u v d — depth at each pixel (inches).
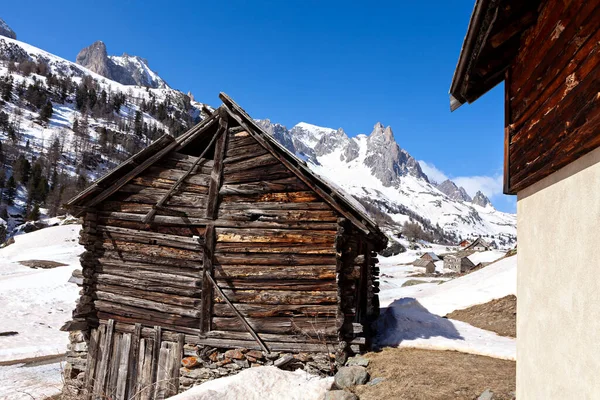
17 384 601.6
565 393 160.1
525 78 213.2
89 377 452.4
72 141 6127.0
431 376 358.6
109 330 457.4
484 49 225.5
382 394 335.9
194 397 339.6
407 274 2449.6
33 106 6948.8
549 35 184.2
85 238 464.8
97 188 458.9
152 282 451.8
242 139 461.4
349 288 431.8
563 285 165.5
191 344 435.2
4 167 4471.0
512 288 783.7
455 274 2222.0
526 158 207.0
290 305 425.1
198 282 440.1
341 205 432.1
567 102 163.3
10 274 1643.7
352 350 424.5
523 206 217.3
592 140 140.3
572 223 159.3
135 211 466.6
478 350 454.6
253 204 445.7
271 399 354.3
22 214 3737.7
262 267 434.6
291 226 435.5
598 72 139.3
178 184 455.5
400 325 550.3
